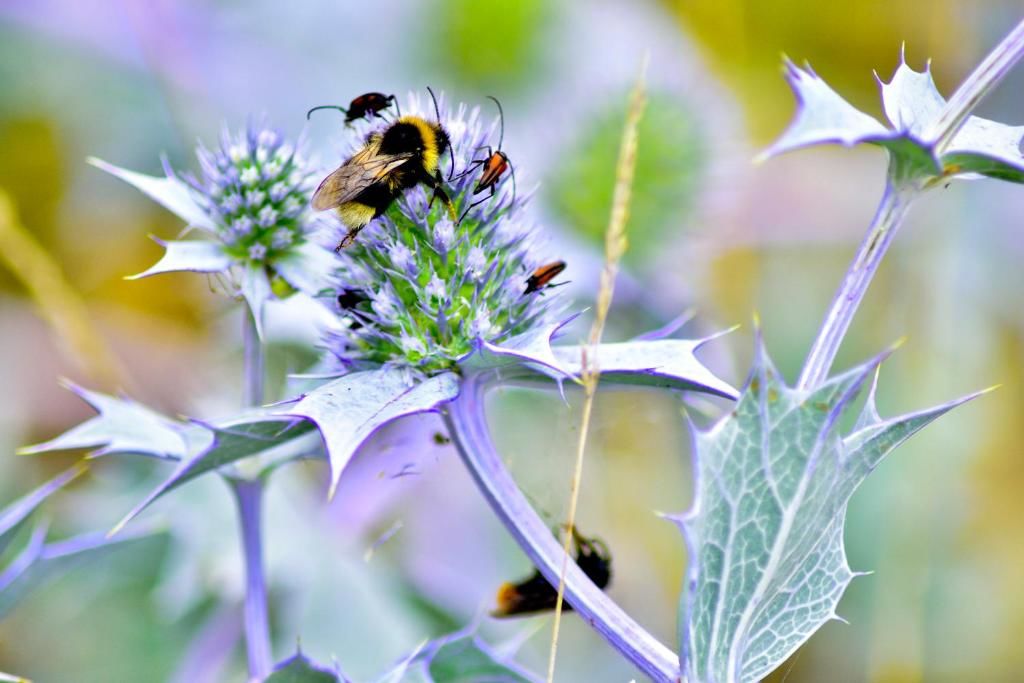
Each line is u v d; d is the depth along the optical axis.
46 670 0.56
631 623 0.43
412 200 0.45
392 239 0.45
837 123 0.42
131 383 0.59
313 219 0.46
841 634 0.59
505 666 0.46
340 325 0.45
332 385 0.43
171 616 0.56
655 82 0.67
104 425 0.45
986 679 0.62
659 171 0.62
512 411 0.57
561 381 0.43
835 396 0.42
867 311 0.70
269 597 0.55
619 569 0.60
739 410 0.42
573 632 0.59
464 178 0.45
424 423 0.46
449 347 0.44
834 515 0.43
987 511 0.68
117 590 0.57
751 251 0.71
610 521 0.61
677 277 0.63
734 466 0.42
